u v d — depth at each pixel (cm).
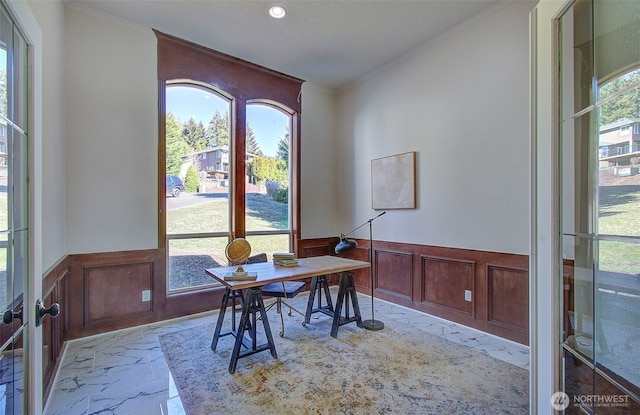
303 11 292
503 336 288
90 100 292
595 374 129
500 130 290
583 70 129
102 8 288
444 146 338
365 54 374
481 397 200
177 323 329
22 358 113
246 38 338
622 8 115
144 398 200
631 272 113
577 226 135
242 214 391
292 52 369
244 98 393
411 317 349
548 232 140
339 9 289
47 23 220
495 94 293
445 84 335
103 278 300
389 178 400
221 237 384
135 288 318
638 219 110
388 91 402
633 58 111
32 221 119
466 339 289
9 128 106
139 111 319
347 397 200
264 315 253
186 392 206
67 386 213
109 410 189
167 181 346
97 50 296
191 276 360
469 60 313
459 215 324
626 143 113
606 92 121
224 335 274
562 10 133
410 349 268
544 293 143
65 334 272
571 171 134
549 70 140
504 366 239
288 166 452
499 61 289
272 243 432
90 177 292
